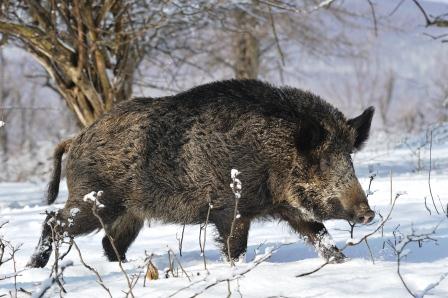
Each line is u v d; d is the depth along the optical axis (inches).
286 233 626.2
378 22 1765.5
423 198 710.5
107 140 564.4
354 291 371.9
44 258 540.4
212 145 536.1
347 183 523.5
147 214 563.5
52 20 987.3
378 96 2625.5
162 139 549.6
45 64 1064.8
